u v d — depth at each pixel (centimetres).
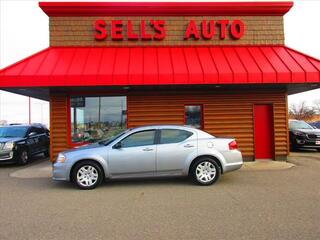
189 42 1398
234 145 975
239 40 1405
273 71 1202
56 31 1383
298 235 543
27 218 659
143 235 554
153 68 1216
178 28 1404
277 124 1422
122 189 915
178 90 1410
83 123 1403
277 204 736
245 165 1312
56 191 909
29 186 988
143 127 967
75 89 1380
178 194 844
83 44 1383
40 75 1170
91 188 925
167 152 943
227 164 955
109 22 1395
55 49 1364
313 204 735
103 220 639
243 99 1417
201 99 1411
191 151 948
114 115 1408
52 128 1382
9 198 833
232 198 795
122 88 1377
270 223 605
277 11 1409
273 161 1405
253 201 765
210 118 1411
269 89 1420
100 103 1408
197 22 1412
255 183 971
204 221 623
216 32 1409
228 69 1217
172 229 581
